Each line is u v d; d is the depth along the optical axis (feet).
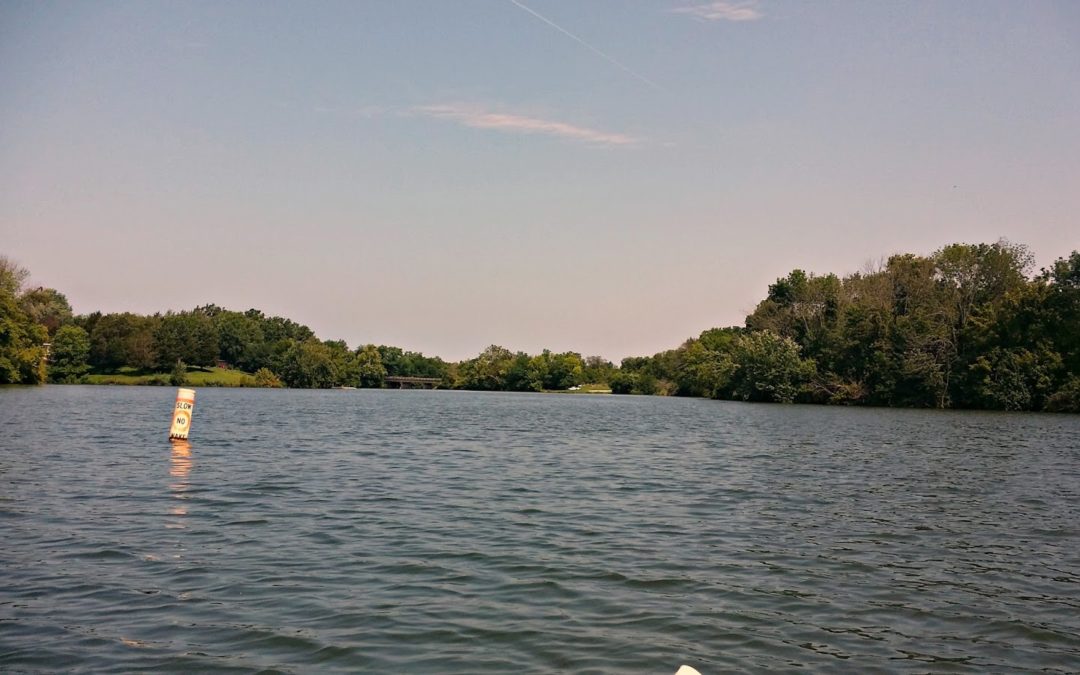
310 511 72.38
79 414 208.64
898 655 38.22
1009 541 63.57
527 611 43.91
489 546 59.41
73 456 111.75
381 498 81.00
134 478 90.89
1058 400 311.47
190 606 43.70
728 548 60.03
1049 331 328.90
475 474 103.04
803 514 74.84
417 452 132.87
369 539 61.11
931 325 351.25
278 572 50.96
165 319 599.57
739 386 424.05
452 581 49.62
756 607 45.37
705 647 38.88
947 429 204.85
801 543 62.08
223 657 36.52
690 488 91.76
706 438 173.27
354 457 121.80
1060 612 45.16
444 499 81.15
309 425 197.06
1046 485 96.12
